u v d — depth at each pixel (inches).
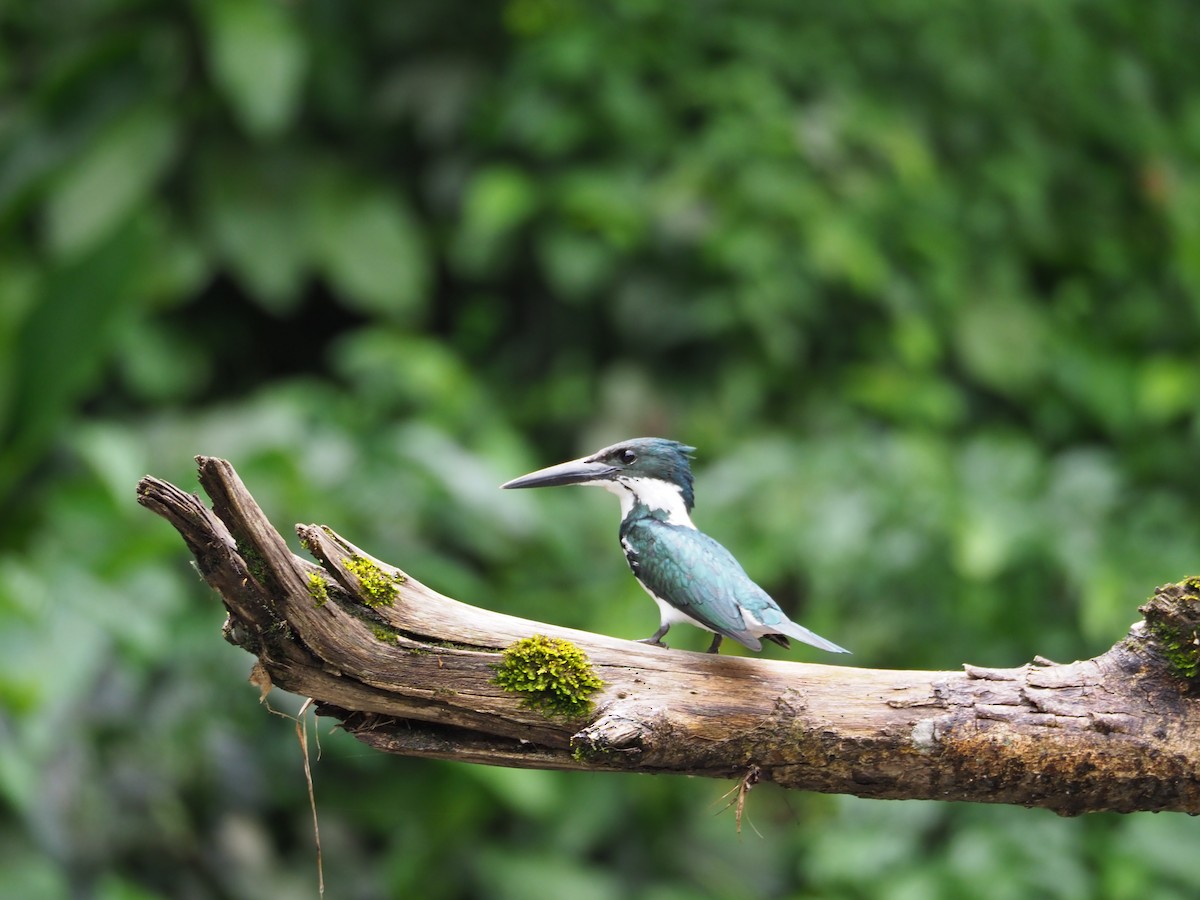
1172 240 577.9
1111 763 195.3
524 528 426.9
